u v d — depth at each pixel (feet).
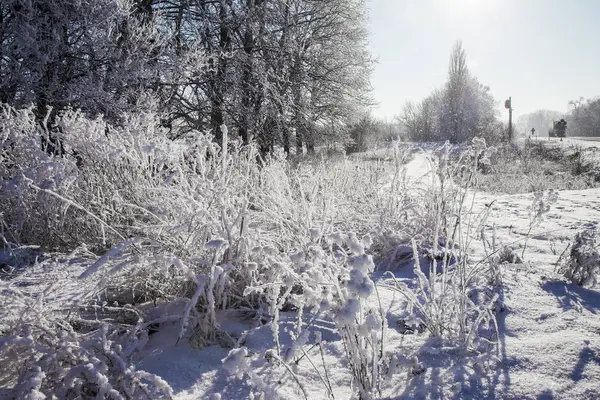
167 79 34.14
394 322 7.36
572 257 9.08
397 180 13.19
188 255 7.79
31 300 6.07
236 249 7.77
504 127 143.02
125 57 31.12
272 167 11.43
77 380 5.02
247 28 46.29
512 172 51.88
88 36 28.91
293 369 5.85
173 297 7.92
